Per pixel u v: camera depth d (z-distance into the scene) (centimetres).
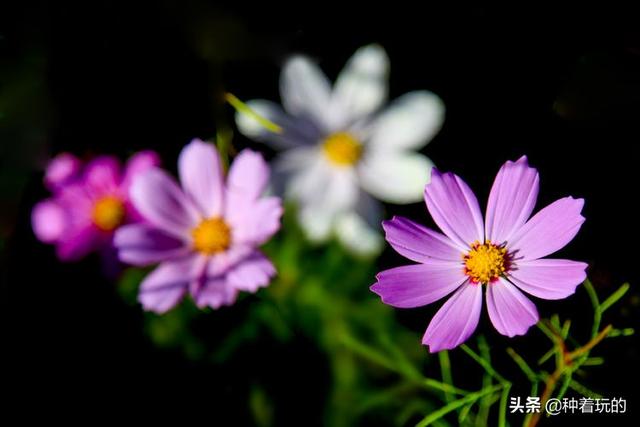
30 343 71
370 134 68
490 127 70
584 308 65
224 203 65
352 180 68
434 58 71
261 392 69
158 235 65
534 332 65
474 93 71
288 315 69
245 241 64
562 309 65
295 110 68
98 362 71
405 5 71
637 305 65
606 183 68
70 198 69
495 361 65
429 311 68
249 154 64
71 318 71
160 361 70
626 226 67
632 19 69
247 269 63
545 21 70
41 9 71
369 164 68
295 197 67
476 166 70
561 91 68
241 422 70
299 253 69
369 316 69
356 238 67
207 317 70
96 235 69
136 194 65
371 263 69
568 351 62
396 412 68
